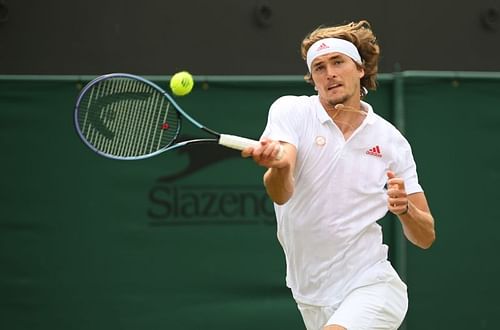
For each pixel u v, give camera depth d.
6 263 20.56
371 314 12.52
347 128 12.75
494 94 21.53
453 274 21.38
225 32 22.59
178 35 22.44
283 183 11.54
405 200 11.90
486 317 21.45
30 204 20.59
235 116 21.03
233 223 20.98
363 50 13.09
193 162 20.94
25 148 20.61
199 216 20.95
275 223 21.09
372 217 12.70
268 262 21.05
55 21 22.05
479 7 23.80
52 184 20.67
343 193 12.53
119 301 20.77
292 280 13.23
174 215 20.89
